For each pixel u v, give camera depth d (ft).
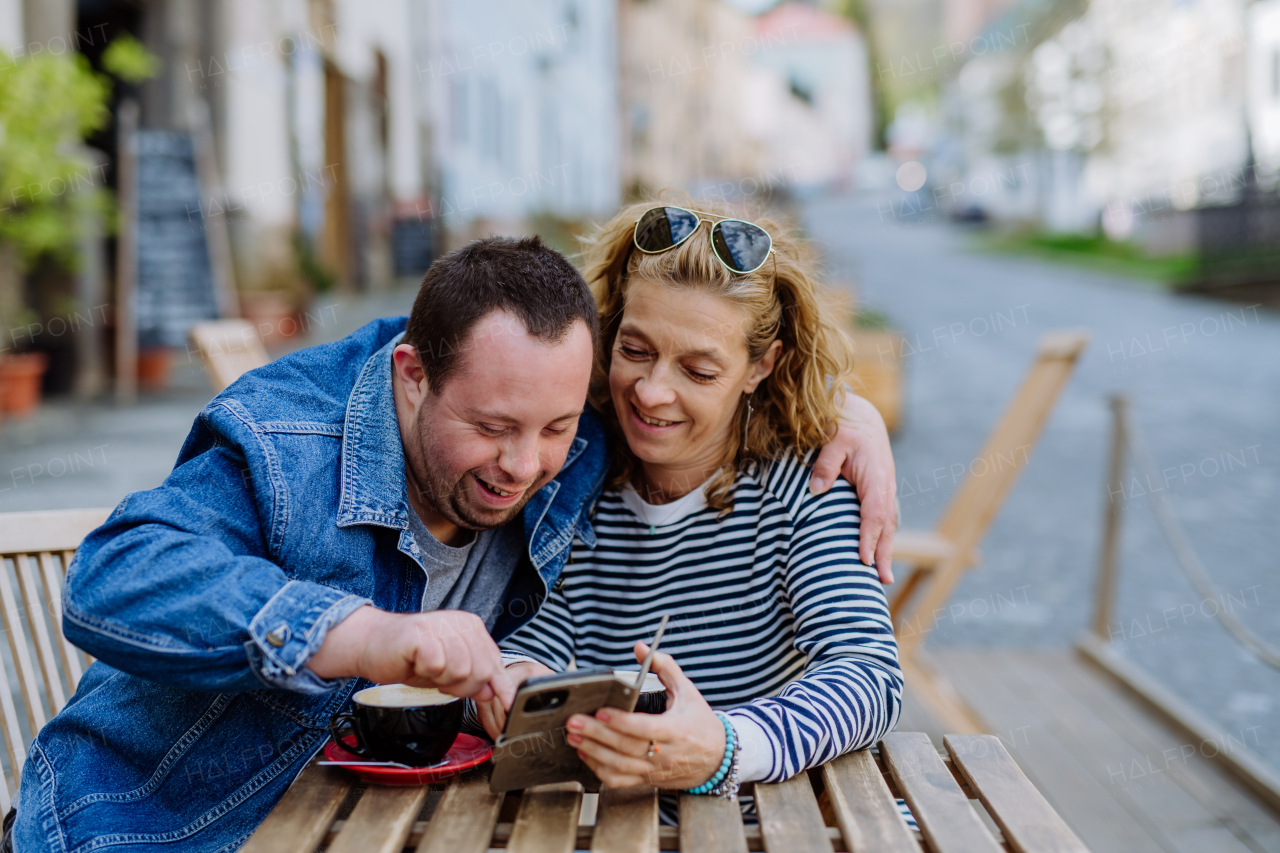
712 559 4.95
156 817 4.15
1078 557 16.35
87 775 4.16
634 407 4.79
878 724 4.04
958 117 104.17
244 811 4.24
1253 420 26.12
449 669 3.59
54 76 19.98
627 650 5.07
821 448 4.90
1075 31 81.15
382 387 4.49
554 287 4.06
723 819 3.54
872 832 3.41
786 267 4.76
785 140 152.15
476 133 51.37
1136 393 30.50
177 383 26.18
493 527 4.44
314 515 4.19
